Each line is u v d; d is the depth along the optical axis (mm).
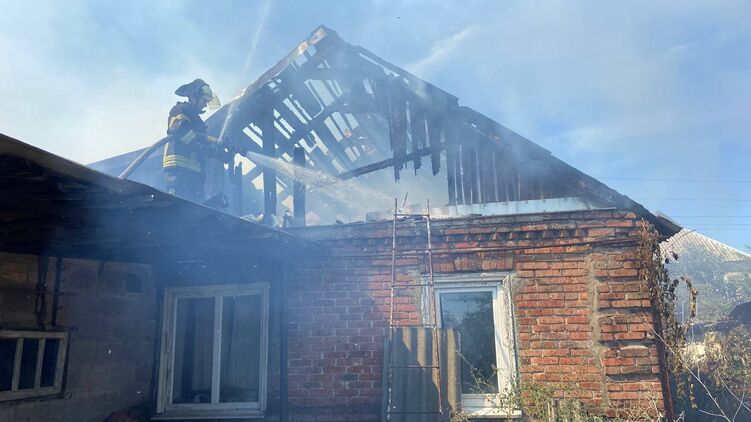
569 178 7023
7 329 4914
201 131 8094
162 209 3748
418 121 8641
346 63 9266
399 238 6312
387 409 5613
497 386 5867
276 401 6250
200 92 8102
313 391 6145
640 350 5559
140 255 6320
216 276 6855
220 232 4797
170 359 6855
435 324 5516
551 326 5812
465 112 7996
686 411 7410
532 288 5945
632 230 5883
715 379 8094
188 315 6980
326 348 6227
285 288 6402
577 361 5676
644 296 5676
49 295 5445
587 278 5855
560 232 6004
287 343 6312
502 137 7617
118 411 6148
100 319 6059
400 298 6172
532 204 7195
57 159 2775
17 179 2994
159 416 6520
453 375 5562
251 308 6809
